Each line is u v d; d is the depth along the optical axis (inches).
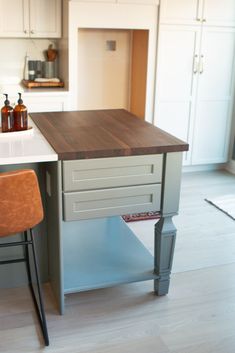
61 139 86.8
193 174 186.9
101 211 85.0
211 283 104.1
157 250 95.0
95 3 151.7
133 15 156.9
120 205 86.1
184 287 102.1
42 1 159.2
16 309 92.3
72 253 104.1
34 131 93.6
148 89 168.7
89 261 100.4
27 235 93.7
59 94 160.2
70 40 154.4
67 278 93.0
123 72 185.8
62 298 89.2
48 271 100.9
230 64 177.3
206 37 169.5
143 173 85.4
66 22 155.7
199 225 135.5
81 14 151.9
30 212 74.2
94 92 184.5
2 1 155.0
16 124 89.7
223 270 110.0
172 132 177.6
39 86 167.6
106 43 179.5
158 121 173.8
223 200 156.0
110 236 113.7
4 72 174.7
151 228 132.3
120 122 104.7
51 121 104.0
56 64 175.8
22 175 70.2
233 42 174.4
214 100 179.9
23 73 176.6
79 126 99.3
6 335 84.2
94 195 83.3
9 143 83.7
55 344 82.0
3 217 71.1
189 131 180.2
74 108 164.6
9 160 74.7
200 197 159.2
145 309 93.6
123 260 101.6
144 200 87.7
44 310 91.6
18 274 99.2
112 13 154.4
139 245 109.0
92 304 94.7
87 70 180.5
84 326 87.4
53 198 85.9
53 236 90.3
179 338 84.7
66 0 152.8
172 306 95.0
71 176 80.2
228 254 118.2
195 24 165.6
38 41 174.9
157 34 162.2
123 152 81.4
